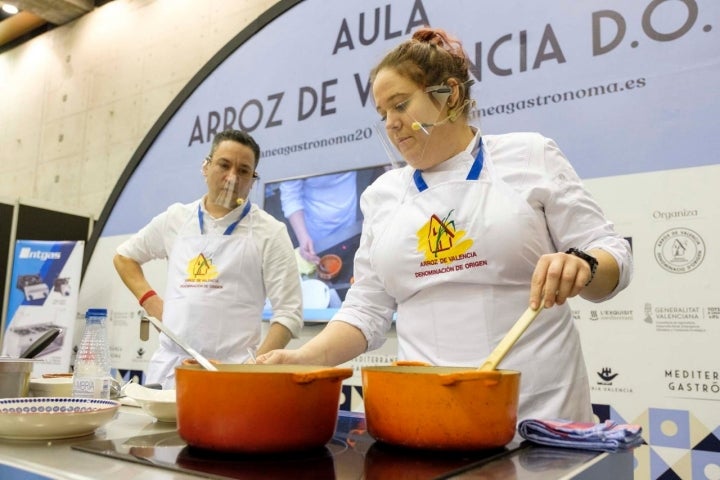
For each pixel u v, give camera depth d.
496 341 1.19
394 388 0.73
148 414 1.06
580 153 2.39
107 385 1.20
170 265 2.39
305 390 0.70
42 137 5.12
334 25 3.27
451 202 1.23
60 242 3.89
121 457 0.67
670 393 2.10
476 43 2.73
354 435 0.86
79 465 0.64
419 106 1.19
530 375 1.17
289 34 3.46
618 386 2.20
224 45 3.84
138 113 4.45
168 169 3.87
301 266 3.08
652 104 2.27
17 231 4.14
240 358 2.23
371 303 1.35
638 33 2.34
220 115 3.67
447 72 1.21
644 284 2.20
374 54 3.08
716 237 2.09
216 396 0.68
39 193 5.02
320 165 3.16
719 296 2.06
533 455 0.73
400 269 1.26
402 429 0.72
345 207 3.00
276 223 2.38
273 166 3.35
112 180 4.52
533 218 1.18
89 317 1.25
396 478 0.59
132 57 4.58
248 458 0.68
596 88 2.40
